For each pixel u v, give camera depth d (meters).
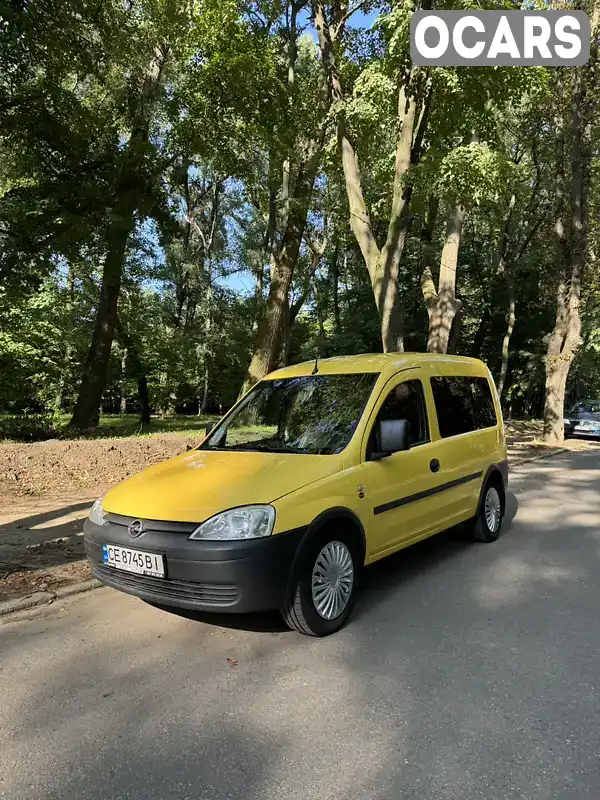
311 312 37.59
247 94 16.48
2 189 18.25
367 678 3.39
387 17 9.29
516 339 32.41
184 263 33.16
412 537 4.95
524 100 17.28
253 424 5.18
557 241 18.17
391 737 2.80
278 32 18.25
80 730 2.90
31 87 15.02
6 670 3.56
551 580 5.14
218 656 3.71
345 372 5.12
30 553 5.79
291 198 16.91
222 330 34.97
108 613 4.46
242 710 3.06
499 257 28.20
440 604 4.58
